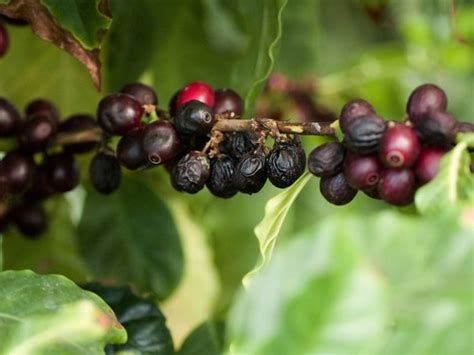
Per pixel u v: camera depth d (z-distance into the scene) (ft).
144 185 2.14
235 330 1.28
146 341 1.80
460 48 2.50
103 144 1.81
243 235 2.26
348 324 1.27
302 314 1.27
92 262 2.13
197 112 1.62
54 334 1.52
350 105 1.57
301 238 1.29
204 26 2.20
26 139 1.83
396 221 1.31
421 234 1.31
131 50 2.11
